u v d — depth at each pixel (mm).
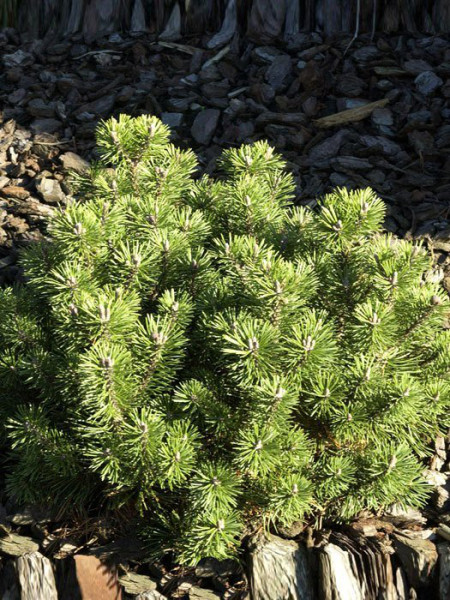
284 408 974
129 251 1047
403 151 1722
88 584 1067
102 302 961
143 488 1040
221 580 1068
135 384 1014
